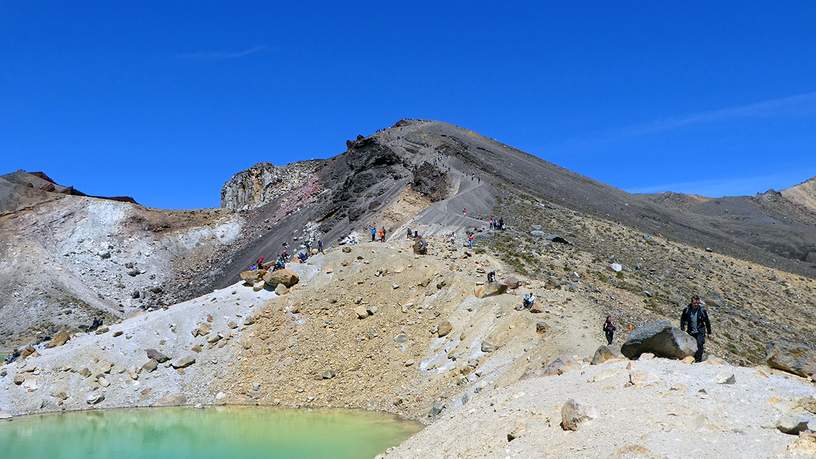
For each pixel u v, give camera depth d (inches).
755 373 629.3
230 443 1098.7
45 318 2977.4
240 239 3998.5
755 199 6889.8
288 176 4744.1
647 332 743.1
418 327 1471.5
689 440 486.6
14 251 3513.8
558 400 636.1
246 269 3142.2
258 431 1169.4
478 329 1348.4
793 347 711.1
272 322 1587.1
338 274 1715.1
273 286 1707.7
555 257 1951.3
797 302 2239.2
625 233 2783.0
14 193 4175.7
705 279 2239.2
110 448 1101.1
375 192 3110.2
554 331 1201.4
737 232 4771.2
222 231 4175.7
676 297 1802.4
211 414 1311.5
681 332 729.0
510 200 2957.7
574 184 4343.0
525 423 610.9
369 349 1454.2
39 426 1262.3
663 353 733.3
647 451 471.5
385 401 1296.8
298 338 1528.1
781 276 2642.7
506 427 628.7
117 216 4101.9
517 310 1334.9
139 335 1584.6
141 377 1476.4
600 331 1242.0
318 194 3966.5
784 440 468.1
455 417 762.8
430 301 1544.0
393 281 1641.2
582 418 555.8
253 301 1665.8
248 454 1032.8
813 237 4680.1
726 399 555.2
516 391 726.5
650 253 2486.5
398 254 1758.1
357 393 1349.7
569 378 712.4
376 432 1122.7
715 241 3631.9
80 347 1558.8
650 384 609.3
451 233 2256.4
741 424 507.2
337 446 1050.7
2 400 1400.1
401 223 2586.1
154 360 1509.6
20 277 3287.4
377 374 1381.6
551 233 2438.5
